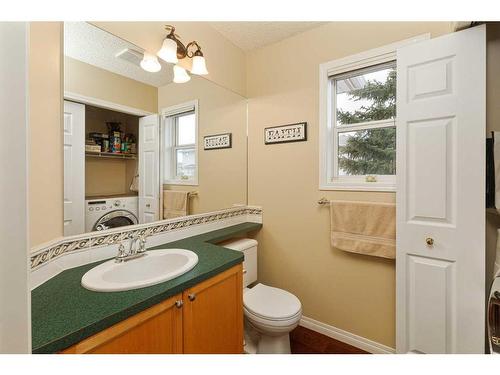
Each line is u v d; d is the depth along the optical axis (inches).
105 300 33.3
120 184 54.2
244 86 89.6
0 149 12.7
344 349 67.6
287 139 80.8
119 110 53.6
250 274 77.4
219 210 80.7
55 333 26.1
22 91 13.5
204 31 73.3
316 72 74.9
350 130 72.1
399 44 61.5
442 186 51.2
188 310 40.4
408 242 55.7
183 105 68.3
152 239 60.5
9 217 13.1
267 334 57.8
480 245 47.3
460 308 49.3
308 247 77.6
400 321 57.0
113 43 51.9
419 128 53.7
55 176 41.5
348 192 69.7
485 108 46.8
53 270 40.8
